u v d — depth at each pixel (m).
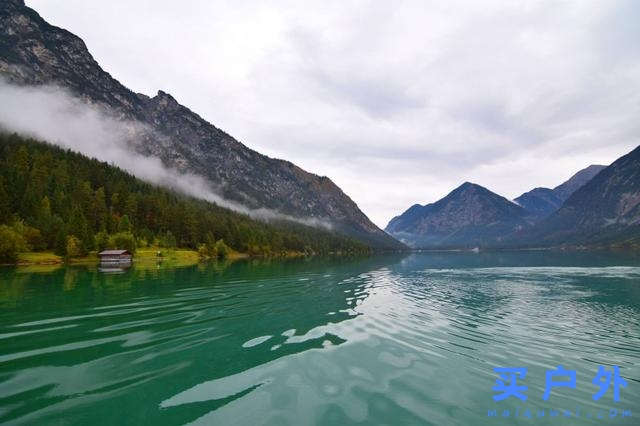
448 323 22.45
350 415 10.02
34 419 9.73
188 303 28.88
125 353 15.55
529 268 84.94
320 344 17.08
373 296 34.66
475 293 38.69
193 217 157.12
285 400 10.95
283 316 23.88
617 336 20.08
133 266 80.31
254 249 165.12
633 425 9.92
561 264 99.94
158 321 22.03
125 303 28.72
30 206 109.50
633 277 59.34
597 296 36.94
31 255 91.25
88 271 64.31
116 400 10.94
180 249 141.12
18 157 155.38
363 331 19.80
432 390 11.86
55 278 50.19
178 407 10.47
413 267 91.38
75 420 9.70
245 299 31.30
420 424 9.59
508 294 38.19
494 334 19.88
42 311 25.11
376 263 111.50
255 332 19.38
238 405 10.59
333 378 12.76
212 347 16.48
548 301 33.28
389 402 10.88
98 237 108.94
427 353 15.88
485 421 9.92
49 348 16.19
